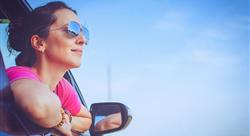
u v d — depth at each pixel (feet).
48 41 6.96
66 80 7.18
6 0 6.13
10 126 5.24
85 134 7.22
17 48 6.41
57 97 6.81
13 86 6.04
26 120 5.98
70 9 7.39
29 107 6.18
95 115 7.23
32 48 6.67
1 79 5.18
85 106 7.42
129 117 7.30
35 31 6.70
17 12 6.39
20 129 5.61
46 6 7.01
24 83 6.25
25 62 6.51
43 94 6.50
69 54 7.21
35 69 6.64
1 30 6.21
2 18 6.15
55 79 6.95
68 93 7.07
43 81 6.73
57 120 6.72
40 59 6.74
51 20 7.00
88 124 7.20
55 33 7.07
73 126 7.04
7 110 5.24
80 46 7.45
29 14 6.64
